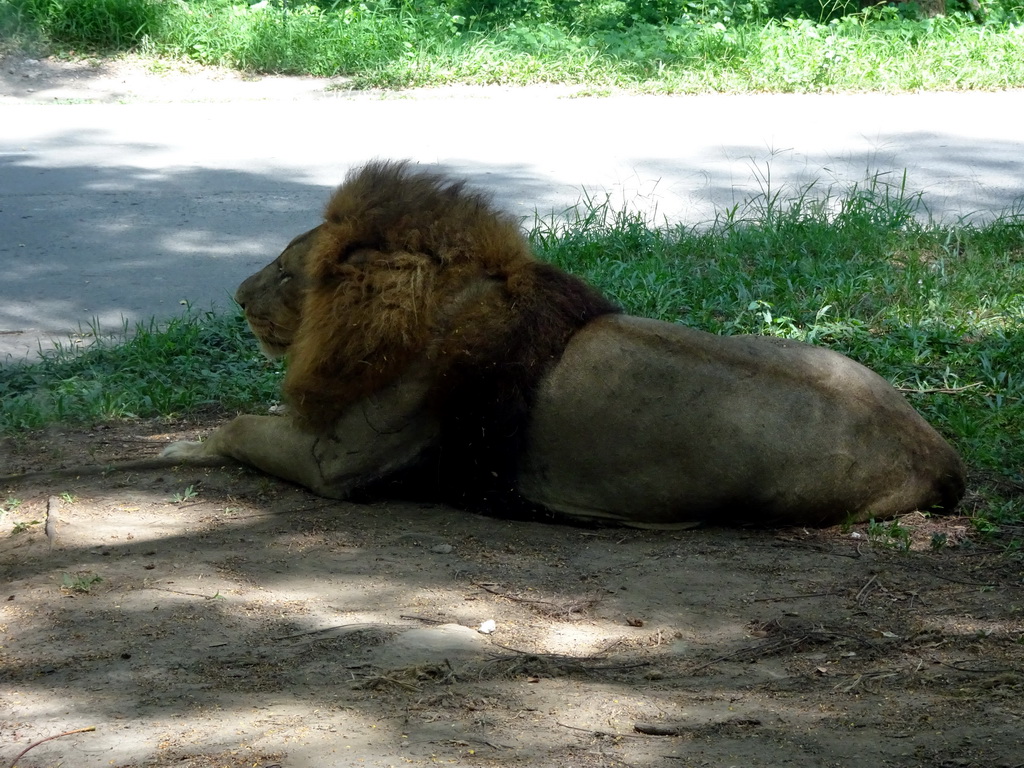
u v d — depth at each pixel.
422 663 4.63
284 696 4.36
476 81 20.55
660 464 5.96
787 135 16.94
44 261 11.89
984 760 3.89
